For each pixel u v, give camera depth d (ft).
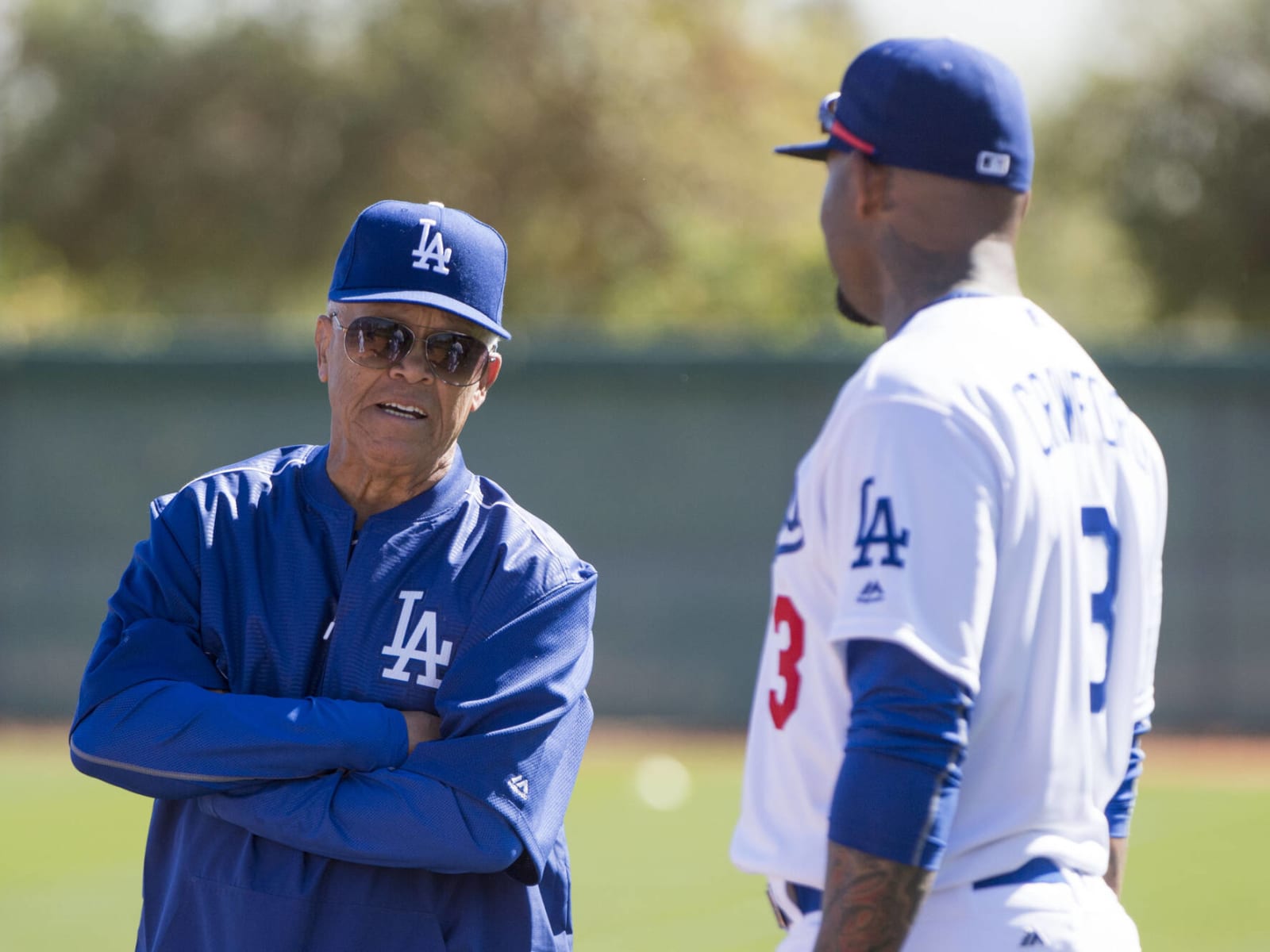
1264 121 279.49
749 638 150.00
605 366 152.05
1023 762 25.82
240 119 281.13
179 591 33.81
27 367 154.51
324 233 280.31
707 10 293.23
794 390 150.41
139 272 288.30
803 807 26.55
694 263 276.62
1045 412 26.14
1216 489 147.84
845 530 25.43
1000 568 25.22
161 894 34.09
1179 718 147.64
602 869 93.09
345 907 32.19
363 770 32.24
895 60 27.12
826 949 24.02
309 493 34.37
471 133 279.69
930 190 26.94
